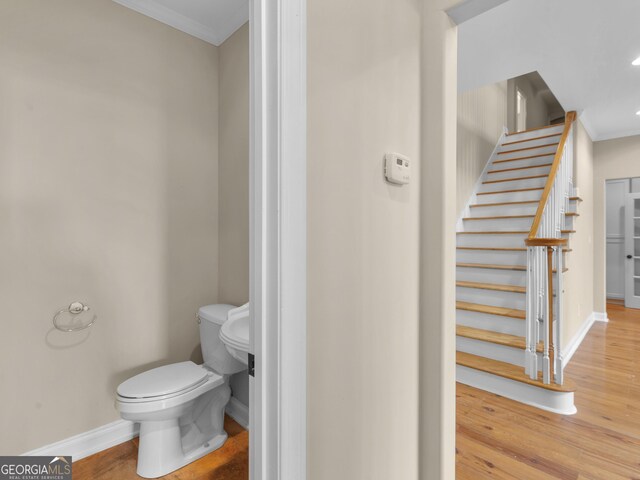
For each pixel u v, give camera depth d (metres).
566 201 3.20
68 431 1.66
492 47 2.18
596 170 4.29
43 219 1.61
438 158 1.16
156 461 1.56
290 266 0.70
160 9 1.96
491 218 3.65
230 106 2.14
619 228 5.50
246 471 1.61
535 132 4.66
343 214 0.85
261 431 0.72
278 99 0.69
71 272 1.69
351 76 0.88
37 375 1.58
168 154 2.03
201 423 1.85
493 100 4.73
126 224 1.87
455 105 1.23
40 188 1.60
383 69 1.00
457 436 1.90
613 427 1.97
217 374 1.83
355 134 0.89
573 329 3.24
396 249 1.07
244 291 2.04
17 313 1.54
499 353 2.60
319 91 0.79
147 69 1.95
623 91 2.87
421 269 1.20
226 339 1.48
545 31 2.02
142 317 1.92
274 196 0.70
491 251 3.36
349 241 0.87
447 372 1.18
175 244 2.07
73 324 1.69
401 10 1.09
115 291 1.83
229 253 2.16
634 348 3.27
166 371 1.77
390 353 1.04
